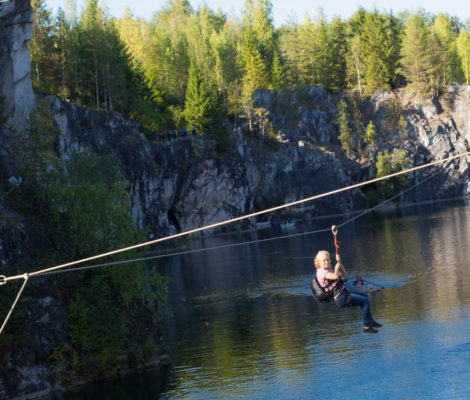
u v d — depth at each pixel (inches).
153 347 1700.3
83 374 1599.4
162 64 6314.0
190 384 1480.1
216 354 1699.1
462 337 1632.6
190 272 3216.0
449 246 3334.2
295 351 1652.3
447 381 1338.6
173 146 5059.1
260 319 2043.6
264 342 1768.0
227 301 2372.0
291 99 7411.4
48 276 1710.1
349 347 1642.5
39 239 1807.3
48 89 4313.5
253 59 7347.4
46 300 1659.7
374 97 7869.1
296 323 1948.8
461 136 7593.5
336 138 7440.9
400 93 7869.1
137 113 5024.6
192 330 1980.8
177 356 1718.8
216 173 5403.5
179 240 4977.9
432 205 6619.1
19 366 1535.4
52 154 2175.2
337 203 6638.8
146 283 1830.7
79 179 2127.2
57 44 4375.0
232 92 6638.8
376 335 1728.6
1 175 1943.9
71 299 1721.2
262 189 6176.2
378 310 2028.8
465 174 7490.2
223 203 5467.5
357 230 4682.6
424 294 2197.3
